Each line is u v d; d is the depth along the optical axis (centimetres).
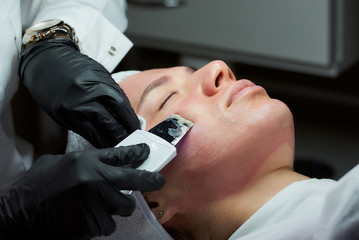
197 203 103
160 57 249
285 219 92
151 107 108
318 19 192
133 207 91
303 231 88
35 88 110
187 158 100
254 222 97
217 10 208
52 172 90
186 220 105
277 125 100
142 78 114
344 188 84
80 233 90
